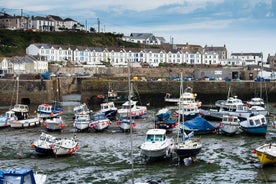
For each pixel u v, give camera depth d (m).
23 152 41.75
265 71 123.25
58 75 107.62
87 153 41.19
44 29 191.75
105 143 46.19
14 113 61.19
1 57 121.81
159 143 37.84
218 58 181.00
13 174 25.00
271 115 67.31
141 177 32.56
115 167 35.72
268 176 32.66
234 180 31.70
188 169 34.94
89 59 156.50
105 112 64.69
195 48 191.38
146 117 68.25
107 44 180.75
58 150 39.06
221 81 95.25
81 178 32.50
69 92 105.44
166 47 188.75
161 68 134.62
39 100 88.50
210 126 50.44
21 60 122.31
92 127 53.78
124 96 90.88
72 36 176.62
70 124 60.09
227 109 67.12
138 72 131.88
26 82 88.38
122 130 53.88
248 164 36.47
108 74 122.19
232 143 45.53
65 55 151.38
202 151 41.62
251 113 62.78
